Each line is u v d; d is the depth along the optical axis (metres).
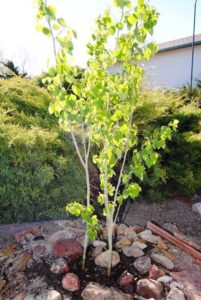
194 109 4.89
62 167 3.45
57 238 2.73
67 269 2.27
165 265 2.51
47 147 3.54
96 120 2.09
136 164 2.26
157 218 3.65
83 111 2.04
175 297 2.10
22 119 4.22
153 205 4.00
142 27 1.98
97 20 2.12
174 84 13.59
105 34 2.13
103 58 2.13
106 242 2.78
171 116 4.50
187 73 13.27
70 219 3.27
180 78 13.46
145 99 4.47
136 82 2.16
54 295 2.01
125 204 3.95
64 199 3.35
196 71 13.00
